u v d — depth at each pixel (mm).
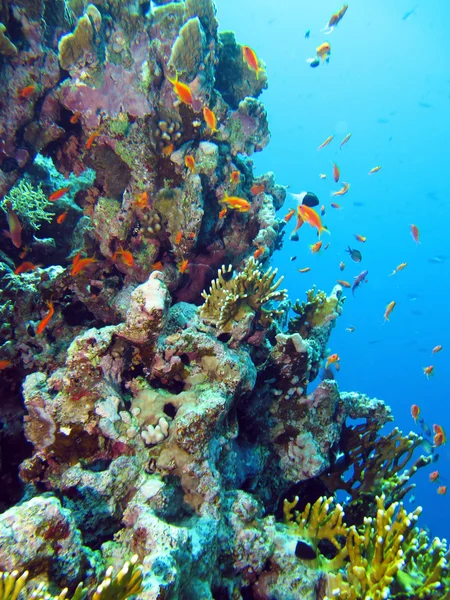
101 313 5418
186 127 5441
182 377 3648
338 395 4566
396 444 4707
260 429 4398
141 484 3045
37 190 7391
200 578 2619
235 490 3373
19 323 4957
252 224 6211
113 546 2686
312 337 5430
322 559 3287
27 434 3309
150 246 5359
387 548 2854
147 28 5152
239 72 6586
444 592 2908
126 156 5266
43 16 4902
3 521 2164
